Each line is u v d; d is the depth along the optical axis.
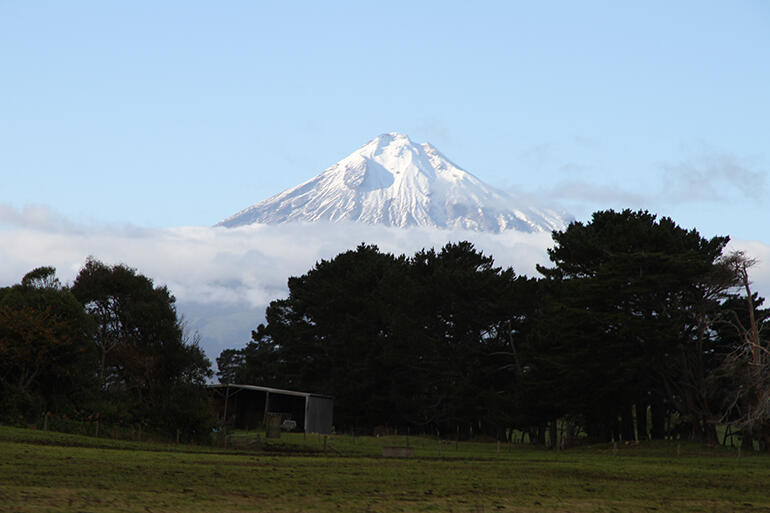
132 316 61.28
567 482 31.78
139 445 46.03
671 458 53.31
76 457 32.47
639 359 61.91
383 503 22.80
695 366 67.00
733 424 59.06
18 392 51.75
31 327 53.56
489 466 40.28
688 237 70.00
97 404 55.47
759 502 26.58
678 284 61.88
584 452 62.59
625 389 63.59
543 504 23.98
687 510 23.70
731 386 62.34
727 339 66.50
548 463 44.88
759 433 59.25
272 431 66.19
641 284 62.25
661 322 61.09
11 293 58.09
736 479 35.47
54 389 55.38
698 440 64.25
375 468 35.97
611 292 64.38
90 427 52.66
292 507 21.17
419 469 36.41
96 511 18.58
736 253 60.56
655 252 64.62
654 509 23.72
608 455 57.62
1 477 23.94
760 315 65.19
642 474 37.16
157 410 57.88
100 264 67.56
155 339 60.53
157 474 27.80
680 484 32.34
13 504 18.80
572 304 66.50
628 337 64.69
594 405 66.25
